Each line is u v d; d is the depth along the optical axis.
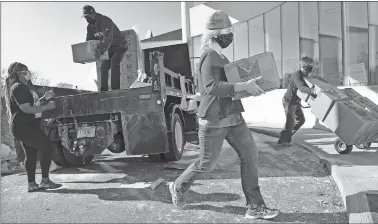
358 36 8.91
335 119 4.05
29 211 2.98
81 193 3.55
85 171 4.82
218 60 2.30
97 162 5.59
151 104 4.21
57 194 3.55
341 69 9.30
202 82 2.41
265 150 5.80
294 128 6.21
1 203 3.25
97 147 4.47
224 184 3.63
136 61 6.30
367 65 8.75
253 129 9.40
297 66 10.54
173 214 2.75
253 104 11.92
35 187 3.74
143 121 4.23
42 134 3.74
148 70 7.16
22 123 3.56
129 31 6.29
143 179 4.11
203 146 2.42
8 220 2.75
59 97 4.55
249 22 11.61
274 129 8.81
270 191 3.30
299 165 4.46
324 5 9.63
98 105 4.38
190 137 6.01
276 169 4.28
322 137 7.01
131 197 3.31
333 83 9.48
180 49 7.59
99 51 4.85
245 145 2.48
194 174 2.50
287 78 10.82
